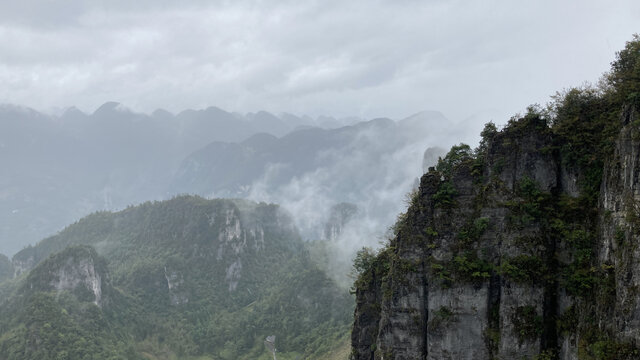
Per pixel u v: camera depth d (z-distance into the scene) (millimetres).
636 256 35031
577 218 42906
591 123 44594
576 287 41469
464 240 46969
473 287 46000
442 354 47000
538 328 42938
